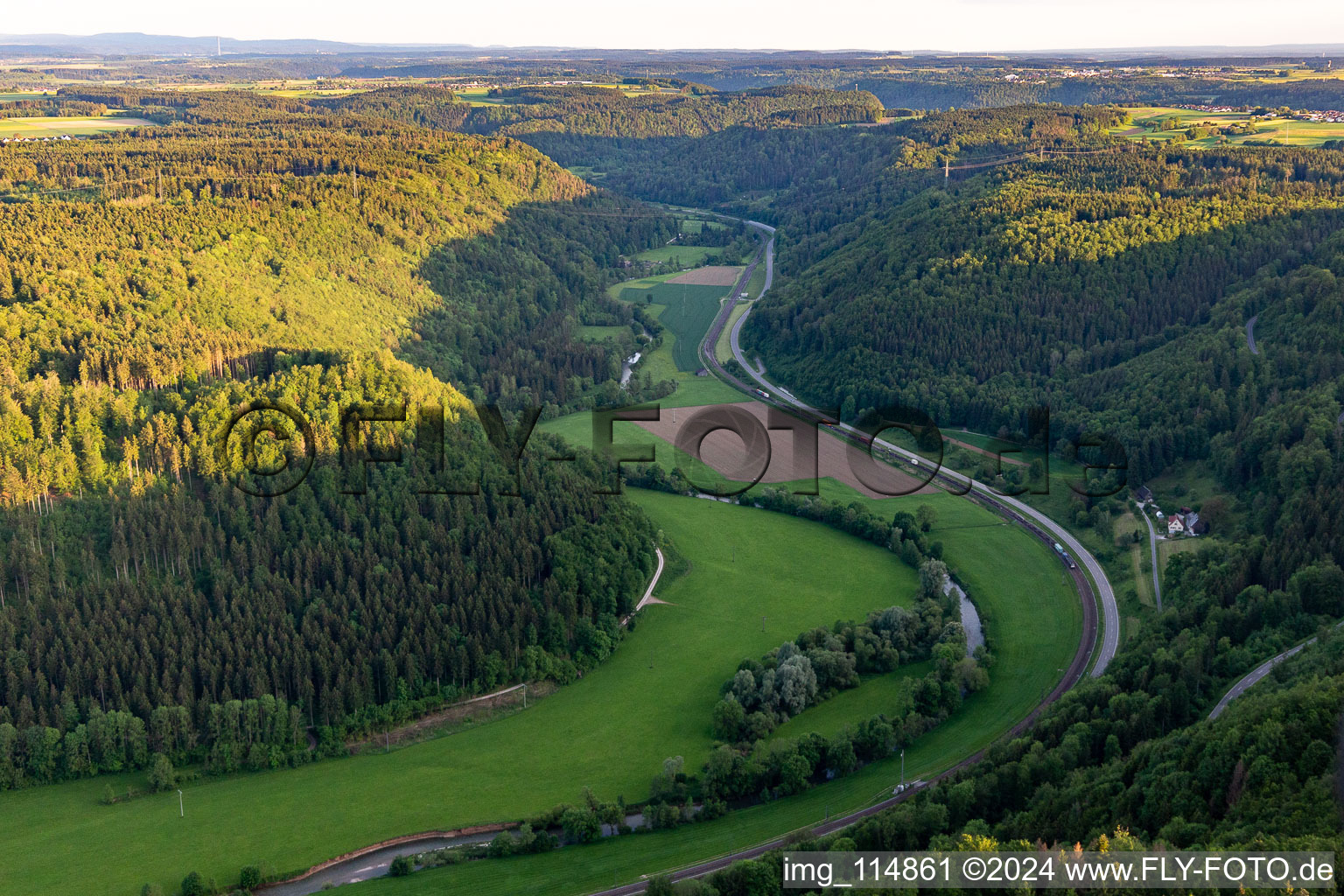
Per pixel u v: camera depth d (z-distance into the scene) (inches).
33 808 6692.9
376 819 6589.6
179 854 6279.5
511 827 6510.8
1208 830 4985.2
